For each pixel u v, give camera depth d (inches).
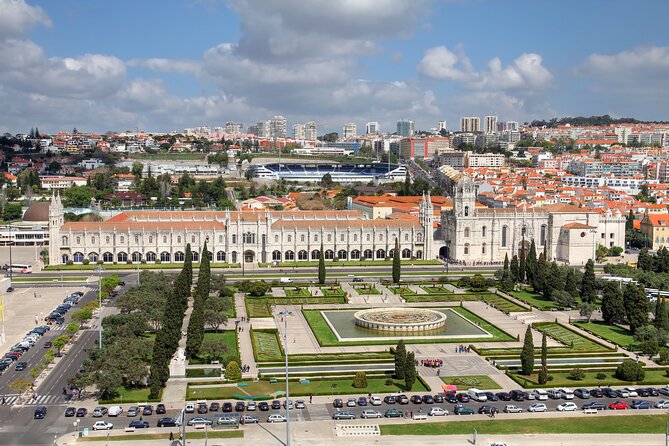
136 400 7529.5
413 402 7529.5
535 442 6501.0
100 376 7396.7
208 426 6855.3
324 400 7647.6
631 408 7426.2
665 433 6678.2
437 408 7204.7
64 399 7568.9
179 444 6402.6
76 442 6451.8
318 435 6658.5
